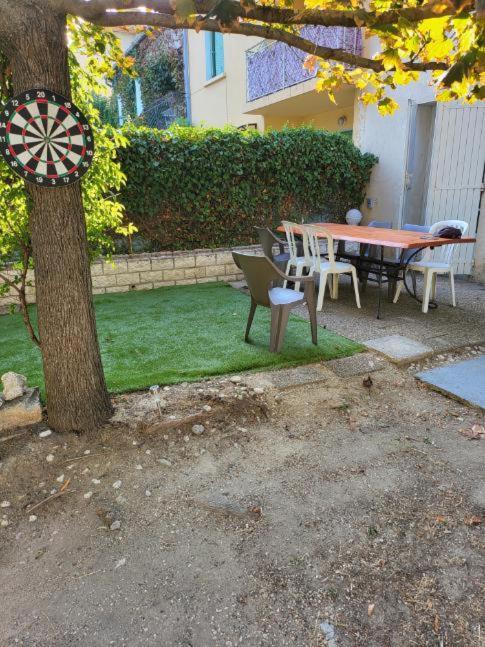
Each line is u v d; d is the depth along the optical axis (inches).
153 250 260.8
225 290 250.1
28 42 81.2
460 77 65.2
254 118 431.5
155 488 91.0
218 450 103.2
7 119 81.1
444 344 158.6
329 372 138.7
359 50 298.2
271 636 60.3
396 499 86.8
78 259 97.6
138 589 68.3
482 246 255.8
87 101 133.1
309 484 91.7
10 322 201.9
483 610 63.4
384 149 300.7
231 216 275.7
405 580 68.7
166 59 524.1
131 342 164.6
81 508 86.0
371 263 232.5
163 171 244.5
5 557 75.6
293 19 73.0
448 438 107.9
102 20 81.4
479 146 250.5
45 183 87.4
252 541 77.2
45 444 100.6
